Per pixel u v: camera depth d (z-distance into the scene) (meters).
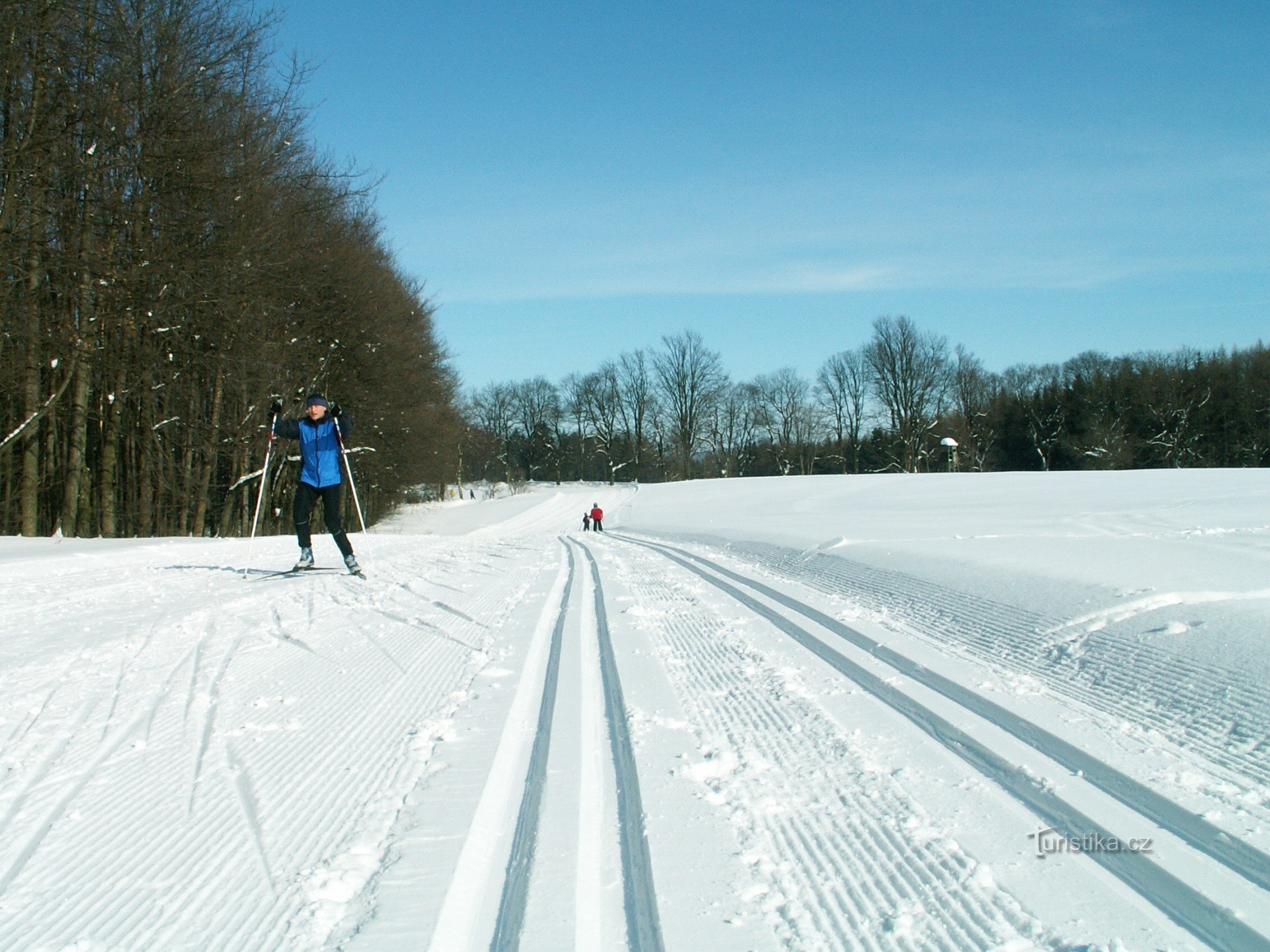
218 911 2.44
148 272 18.23
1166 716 4.04
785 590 9.07
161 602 8.14
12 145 15.66
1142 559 8.16
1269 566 7.38
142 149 17.81
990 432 78.94
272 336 24.64
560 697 4.79
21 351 17.34
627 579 10.61
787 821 3.11
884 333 79.06
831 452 90.19
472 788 3.36
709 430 93.06
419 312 39.44
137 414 23.52
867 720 4.30
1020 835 2.95
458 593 9.13
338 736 4.04
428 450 41.41
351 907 2.46
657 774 3.59
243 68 20.70
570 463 102.44
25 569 10.55
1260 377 66.12
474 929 2.39
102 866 2.72
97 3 16.55
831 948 2.27
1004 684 4.77
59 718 4.32
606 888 2.64
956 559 9.11
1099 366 83.62
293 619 7.28
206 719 4.31
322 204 24.53
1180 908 2.46
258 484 31.81
